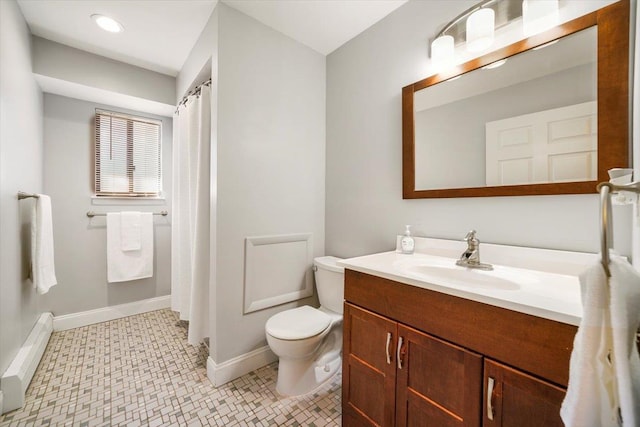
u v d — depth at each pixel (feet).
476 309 2.72
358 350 3.92
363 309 3.86
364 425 3.81
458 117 4.50
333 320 5.58
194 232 6.42
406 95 5.16
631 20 3.01
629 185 1.72
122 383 5.30
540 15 3.61
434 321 3.05
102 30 6.18
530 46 3.68
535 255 3.68
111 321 8.18
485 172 4.20
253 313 5.90
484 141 4.21
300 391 5.11
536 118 3.70
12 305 5.04
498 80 4.06
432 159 4.84
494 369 2.58
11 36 5.01
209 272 5.89
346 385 4.09
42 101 7.19
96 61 7.14
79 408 4.61
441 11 4.73
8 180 4.85
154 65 7.74
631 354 1.60
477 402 2.70
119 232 8.18
